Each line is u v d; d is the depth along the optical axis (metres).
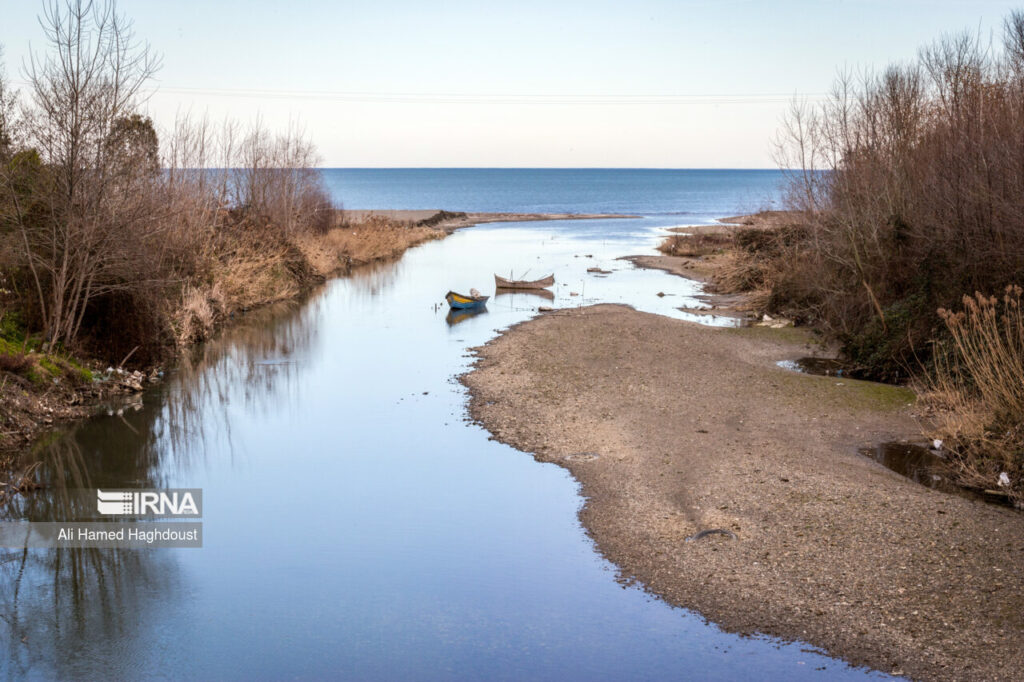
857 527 9.88
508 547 9.91
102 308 18.67
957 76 20.41
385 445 14.00
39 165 16.81
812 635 7.74
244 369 19.98
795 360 19.81
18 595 9.07
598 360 19.75
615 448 13.38
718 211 116.38
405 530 10.48
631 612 8.34
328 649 7.82
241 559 9.78
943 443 12.82
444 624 8.22
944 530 9.69
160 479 12.60
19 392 15.10
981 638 7.49
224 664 7.61
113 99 17.20
